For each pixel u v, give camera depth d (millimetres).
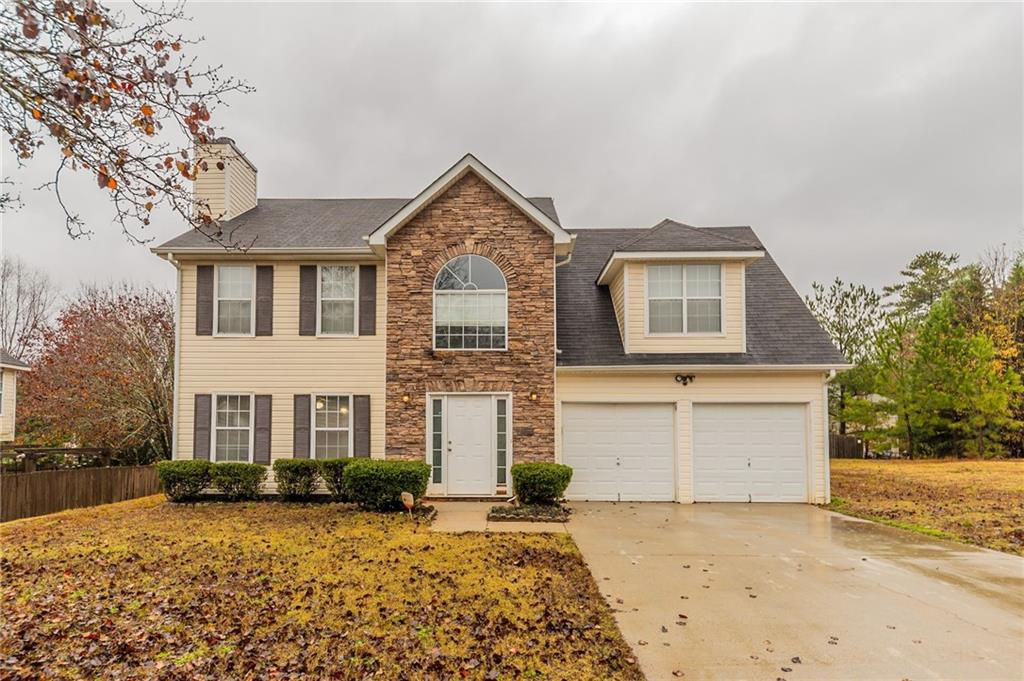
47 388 21797
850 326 32094
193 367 15766
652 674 5203
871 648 5758
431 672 5164
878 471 21797
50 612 6480
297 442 15672
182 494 14578
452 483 14383
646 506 14359
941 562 9000
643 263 15594
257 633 5973
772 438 15078
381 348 15875
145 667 5180
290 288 15984
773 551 9672
